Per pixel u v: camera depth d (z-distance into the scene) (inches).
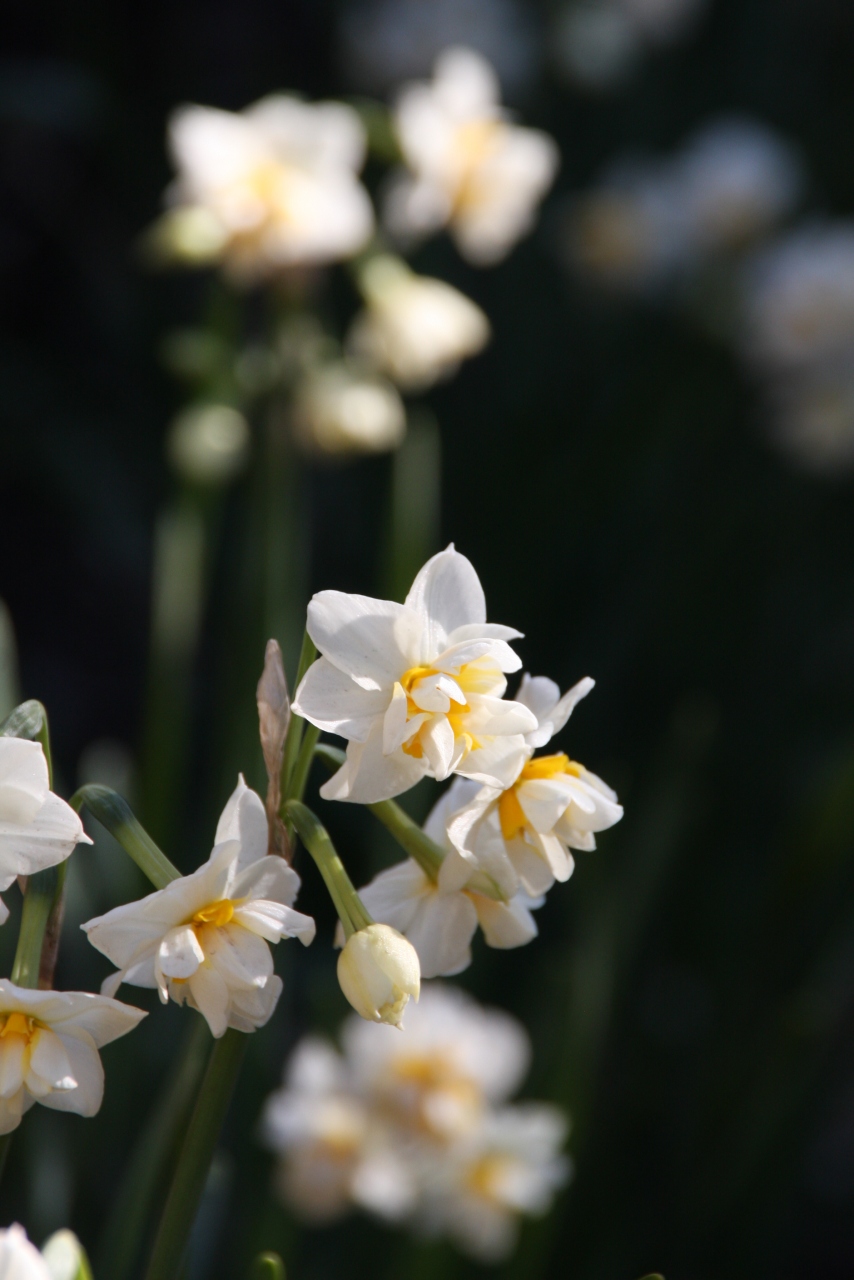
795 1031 64.8
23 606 120.2
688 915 94.0
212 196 59.9
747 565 105.7
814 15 127.9
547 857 36.3
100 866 59.0
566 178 120.0
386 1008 35.6
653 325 114.2
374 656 36.0
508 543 104.3
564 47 115.6
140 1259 50.9
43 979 36.1
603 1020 64.4
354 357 68.0
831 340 93.3
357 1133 53.2
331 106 67.2
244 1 125.0
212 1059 36.0
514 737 35.9
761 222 97.2
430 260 111.1
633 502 105.6
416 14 114.3
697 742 68.0
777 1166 66.8
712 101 125.6
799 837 68.5
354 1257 65.9
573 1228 70.6
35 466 106.3
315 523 108.5
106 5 117.0
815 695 106.2
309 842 36.0
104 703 116.5
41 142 120.8
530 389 112.1
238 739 57.4
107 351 117.7
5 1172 51.7
